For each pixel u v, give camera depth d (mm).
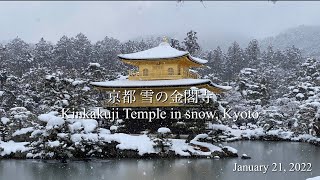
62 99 58062
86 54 133500
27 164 41844
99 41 169250
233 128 80375
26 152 45719
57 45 134875
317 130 65312
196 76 73688
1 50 120938
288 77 127250
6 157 45344
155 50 67312
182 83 59906
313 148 57125
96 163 42656
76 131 45969
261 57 164750
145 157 46188
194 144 48125
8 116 60281
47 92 63625
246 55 162500
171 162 43250
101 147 46406
